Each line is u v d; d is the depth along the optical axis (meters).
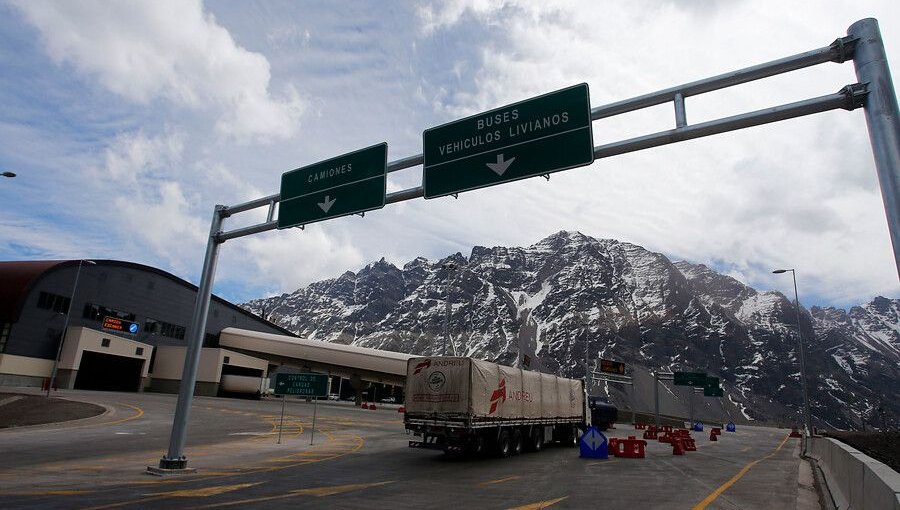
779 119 6.70
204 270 13.98
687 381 67.75
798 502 10.89
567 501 10.17
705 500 10.74
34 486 10.09
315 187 12.15
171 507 8.48
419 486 11.67
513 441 20.05
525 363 52.59
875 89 5.64
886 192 5.17
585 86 8.52
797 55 6.54
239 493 10.06
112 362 63.47
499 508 9.29
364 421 39.94
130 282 67.50
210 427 27.77
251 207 13.80
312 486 11.26
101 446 17.52
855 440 33.31
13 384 50.88
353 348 83.69
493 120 9.33
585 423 26.86
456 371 17.73
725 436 47.78
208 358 69.12
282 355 82.75
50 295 55.84
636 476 14.59
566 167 8.36
